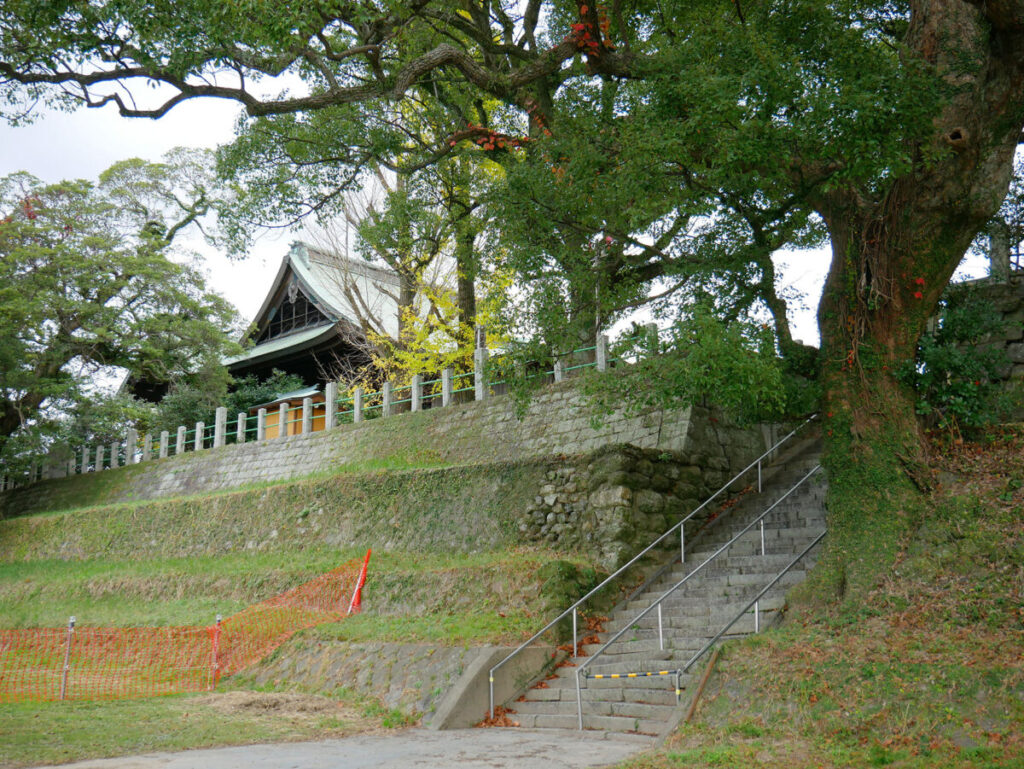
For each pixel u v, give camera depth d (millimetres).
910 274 10586
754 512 14844
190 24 12570
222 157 19000
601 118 12977
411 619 13906
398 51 17469
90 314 28609
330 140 18719
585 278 13859
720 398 10195
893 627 8914
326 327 31625
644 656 10961
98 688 13211
